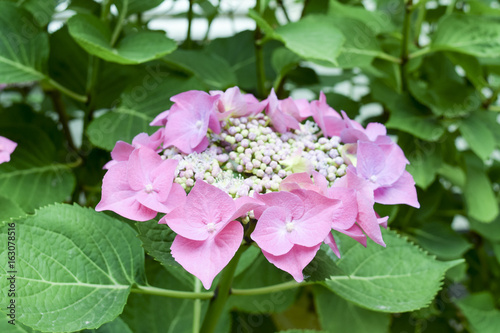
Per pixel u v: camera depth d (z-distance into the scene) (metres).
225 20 1.07
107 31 0.58
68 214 0.48
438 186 0.72
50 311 0.45
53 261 0.46
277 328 0.76
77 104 0.69
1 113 0.65
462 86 0.66
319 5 0.77
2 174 0.59
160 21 1.04
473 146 0.63
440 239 0.71
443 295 0.78
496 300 0.78
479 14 0.70
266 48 0.73
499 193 0.83
